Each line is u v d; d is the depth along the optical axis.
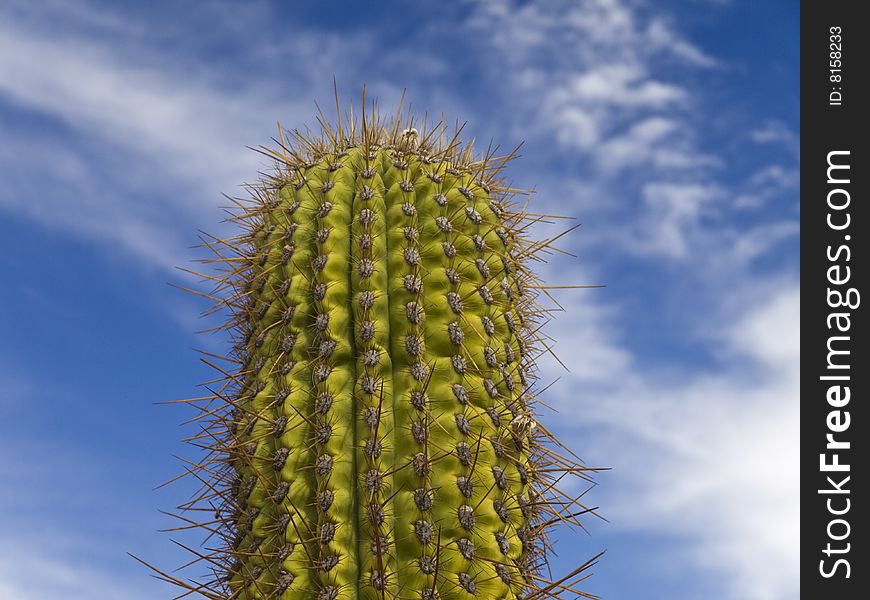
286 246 4.70
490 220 4.92
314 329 4.51
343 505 4.15
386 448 4.24
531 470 4.60
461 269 4.68
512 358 4.71
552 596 4.24
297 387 4.39
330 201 4.75
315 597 4.07
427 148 5.21
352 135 5.26
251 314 4.80
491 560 4.14
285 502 4.21
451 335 4.45
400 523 4.14
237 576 4.30
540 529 4.57
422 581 4.05
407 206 4.71
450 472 4.22
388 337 4.46
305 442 4.30
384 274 4.55
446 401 4.34
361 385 4.34
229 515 4.48
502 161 5.30
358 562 4.12
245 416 4.52
